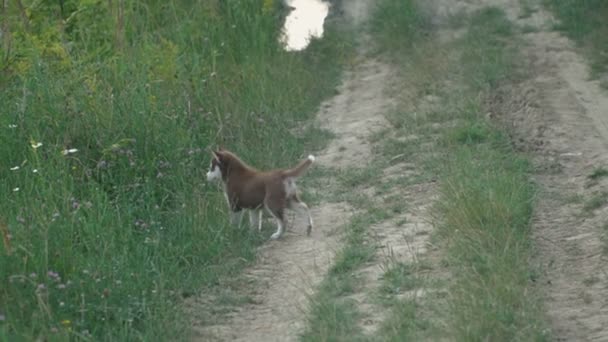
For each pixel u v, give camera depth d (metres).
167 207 12.97
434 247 11.62
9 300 9.53
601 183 14.09
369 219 12.93
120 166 13.32
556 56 22.66
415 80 20.75
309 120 18.88
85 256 10.88
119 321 9.45
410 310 9.60
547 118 17.98
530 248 11.55
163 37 20.56
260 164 15.24
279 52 22.67
